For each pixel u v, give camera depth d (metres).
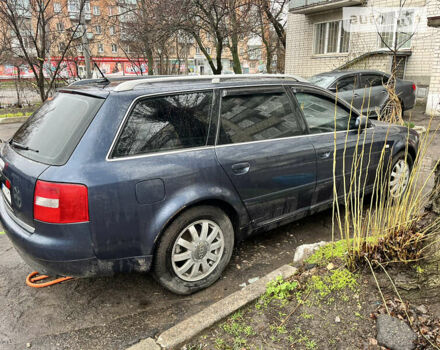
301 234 4.05
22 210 2.58
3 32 12.45
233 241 3.17
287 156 3.39
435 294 2.41
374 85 10.02
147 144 2.69
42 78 11.35
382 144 4.26
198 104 2.99
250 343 2.30
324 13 16.55
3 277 3.33
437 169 3.10
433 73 11.63
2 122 13.00
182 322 2.45
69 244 2.42
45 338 2.55
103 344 2.48
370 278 2.70
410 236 2.73
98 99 2.68
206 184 2.87
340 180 3.93
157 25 12.37
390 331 2.22
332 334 2.31
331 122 3.91
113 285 3.18
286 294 2.69
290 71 18.84
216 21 12.35
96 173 2.44
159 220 2.65
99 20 18.03
